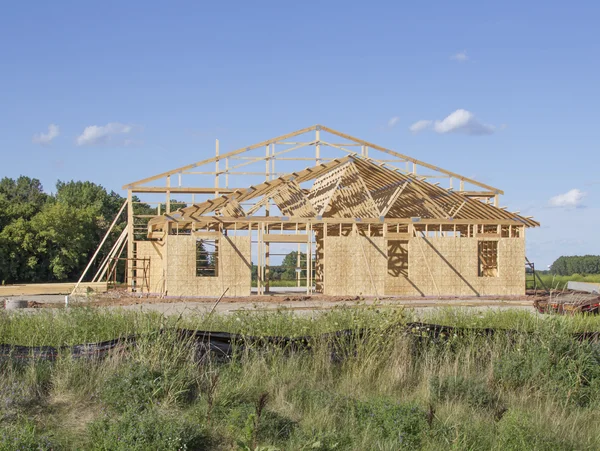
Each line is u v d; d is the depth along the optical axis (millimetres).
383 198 29953
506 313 15031
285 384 8227
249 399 7699
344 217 29641
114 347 8812
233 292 26391
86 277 44875
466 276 28109
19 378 7883
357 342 9320
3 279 39875
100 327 11422
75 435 6609
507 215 28734
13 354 8688
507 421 7160
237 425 6816
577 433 7383
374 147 31375
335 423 7176
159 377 7629
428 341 9781
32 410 7191
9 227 40281
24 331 11156
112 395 7438
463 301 25125
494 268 31000
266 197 28500
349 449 6543
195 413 7117
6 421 6723
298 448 6398
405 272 31266
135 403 7211
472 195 32219
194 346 8828
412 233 28141
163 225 29719
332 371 9047
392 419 7035
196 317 12492
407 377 8758
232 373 8461
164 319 10070
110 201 54969
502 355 9508
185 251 26172
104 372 8055
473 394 8070
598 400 8484
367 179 30109
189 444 6355
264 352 9070
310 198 32312
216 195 31094
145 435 6289
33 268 41062
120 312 13148
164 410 7227
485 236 28500
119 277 45656
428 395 8125
